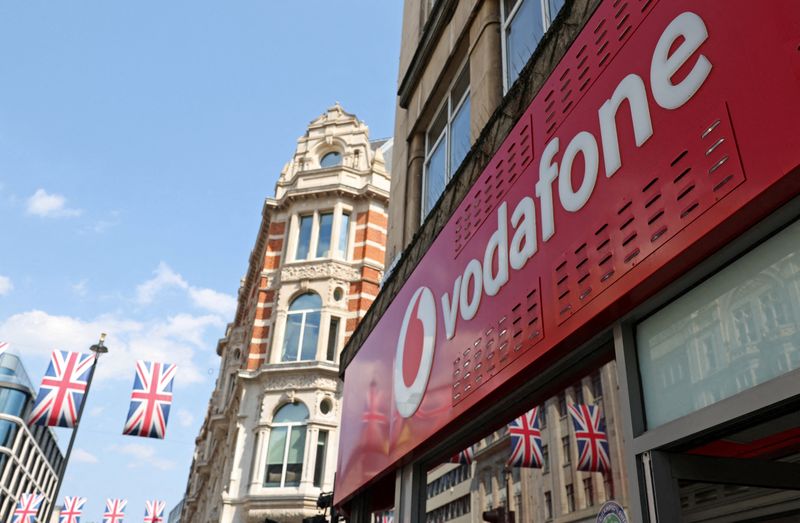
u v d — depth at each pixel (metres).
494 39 5.98
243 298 37.44
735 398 2.10
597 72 3.21
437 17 7.63
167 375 15.02
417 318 5.64
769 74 2.03
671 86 2.55
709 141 2.27
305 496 22.61
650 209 2.56
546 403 3.93
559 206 3.37
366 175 29.66
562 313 3.17
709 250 2.28
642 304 2.69
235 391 27.55
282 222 29.84
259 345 27.12
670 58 2.59
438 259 5.34
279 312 26.69
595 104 3.17
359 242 28.12
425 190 7.79
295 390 24.73
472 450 4.81
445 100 7.45
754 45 2.12
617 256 2.76
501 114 4.52
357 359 7.87
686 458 2.43
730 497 2.43
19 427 67.69
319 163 31.05
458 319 4.64
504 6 6.08
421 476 5.66
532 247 3.62
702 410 2.23
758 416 2.06
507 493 4.24
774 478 2.39
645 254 2.54
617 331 2.84
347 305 26.70
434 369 5.00
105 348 16.86
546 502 3.81
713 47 2.34
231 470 24.83
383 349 6.68
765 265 2.15
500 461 4.36
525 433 4.00
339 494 7.58
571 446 3.63
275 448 24.14
